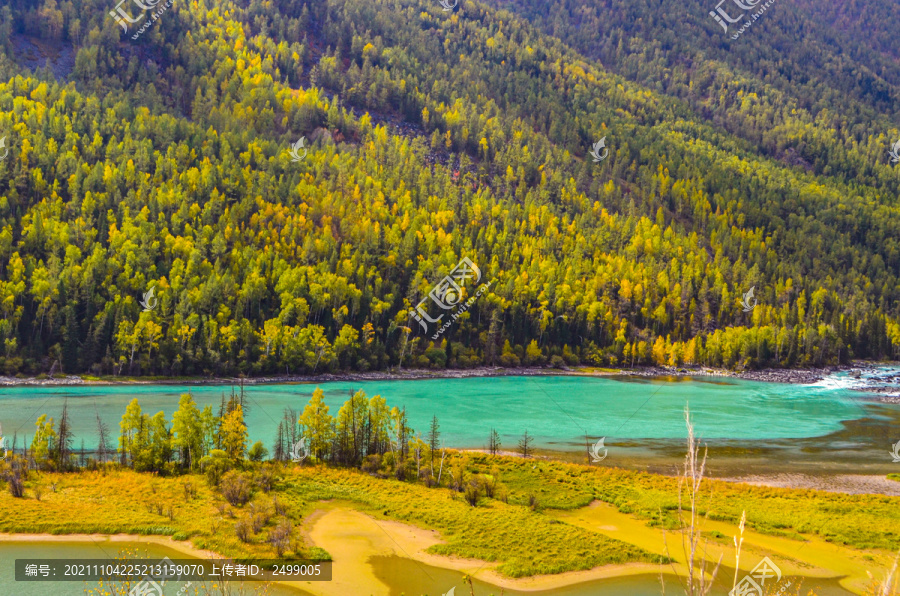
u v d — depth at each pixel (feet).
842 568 145.28
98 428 275.80
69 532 140.87
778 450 297.12
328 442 231.91
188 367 454.81
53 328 440.45
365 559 137.80
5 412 305.32
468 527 162.71
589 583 131.13
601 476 231.30
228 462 205.57
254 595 114.21
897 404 449.48
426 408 383.24
